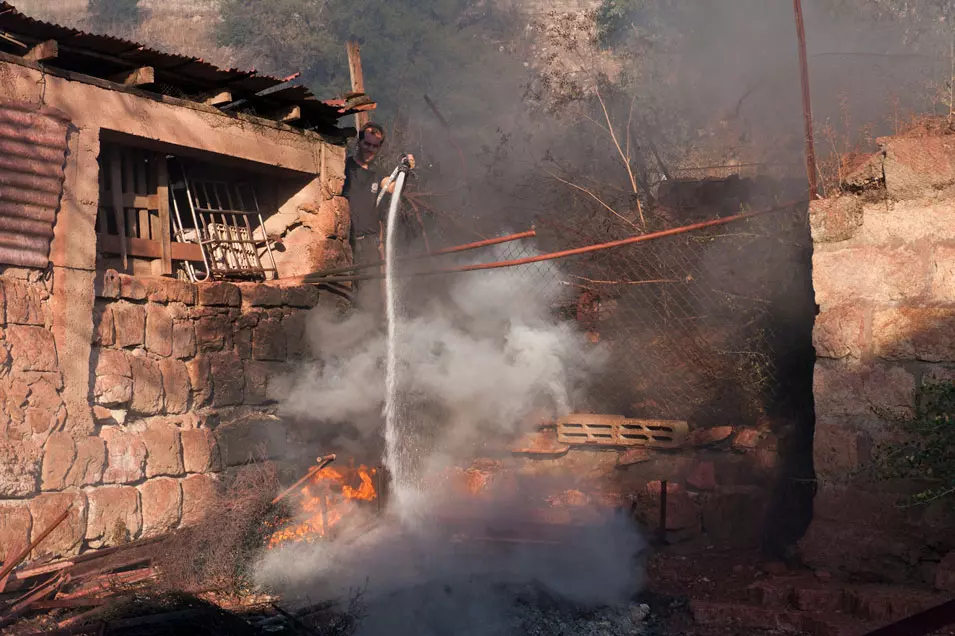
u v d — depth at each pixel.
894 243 6.26
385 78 31.56
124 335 7.03
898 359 6.17
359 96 8.77
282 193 9.01
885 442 6.17
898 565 5.97
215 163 8.24
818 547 6.23
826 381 6.41
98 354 6.83
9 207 6.21
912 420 5.92
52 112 6.49
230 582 6.46
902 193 6.23
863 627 5.34
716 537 7.40
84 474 6.49
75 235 6.64
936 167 6.11
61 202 6.57
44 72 6.52
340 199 9.05
